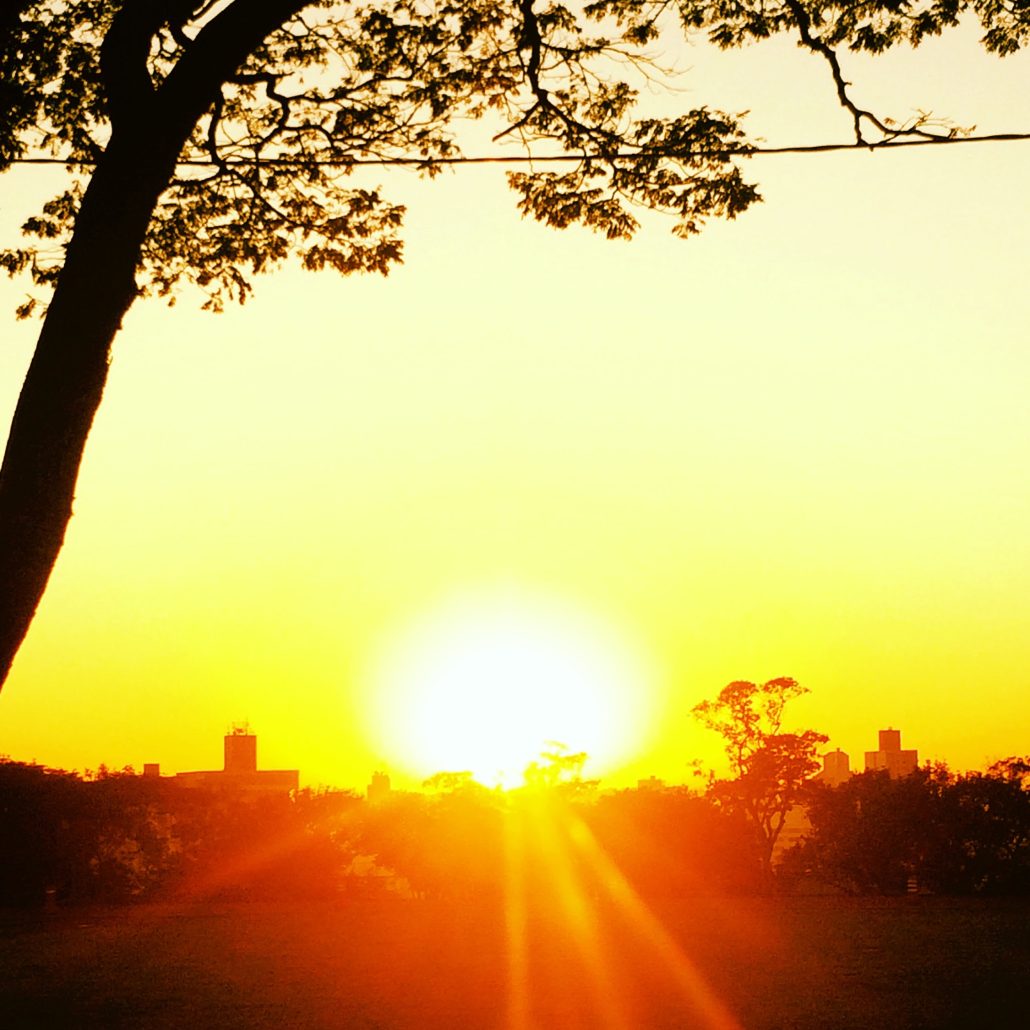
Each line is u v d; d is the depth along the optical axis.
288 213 16.48
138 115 10.51
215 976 30.08
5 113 15.15
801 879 56.94
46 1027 23.62
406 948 35.34
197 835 53.00
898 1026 22.72
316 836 53.81
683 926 41.03
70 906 50.62
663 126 15.12
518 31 15.46
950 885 54.59
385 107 16.06
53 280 16.55
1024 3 14.56
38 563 9.59
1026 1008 24.61
